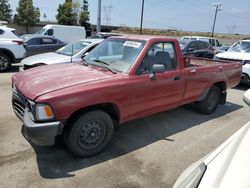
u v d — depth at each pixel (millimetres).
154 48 4320
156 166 3582
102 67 4254
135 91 3963
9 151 3779
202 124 5242
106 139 3818
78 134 3498
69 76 3785
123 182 3191
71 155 3730
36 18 47438
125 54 4285
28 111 3348
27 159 3590
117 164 3576
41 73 3990
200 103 5648
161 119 5398
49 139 3203
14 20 47156
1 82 8148
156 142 4316
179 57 4746
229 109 6453
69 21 47812
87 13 49500
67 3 47656
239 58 8781
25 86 3559
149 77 4137
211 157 1940
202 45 13594
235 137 2049
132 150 3992
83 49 7738
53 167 3432
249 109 6527
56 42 13539
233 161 1655
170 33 65250
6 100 6141
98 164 3553
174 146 4211
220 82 5898
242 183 1413
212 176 1632
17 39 10422
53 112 3164
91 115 3535
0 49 9859
